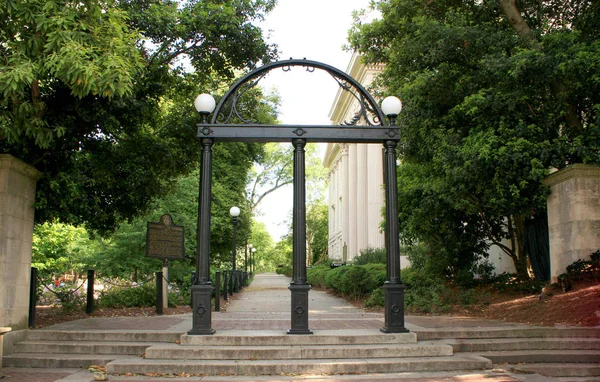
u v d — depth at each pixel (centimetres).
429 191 1538
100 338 830
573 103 1268
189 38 1234
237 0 1275
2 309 783
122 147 1248
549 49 1209
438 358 739
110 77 778
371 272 1822
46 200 935
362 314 1234
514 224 1661
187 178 2220
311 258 6956
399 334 800
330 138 885
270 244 8444
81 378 675
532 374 692
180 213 2130
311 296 2086
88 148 1125
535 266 1426
